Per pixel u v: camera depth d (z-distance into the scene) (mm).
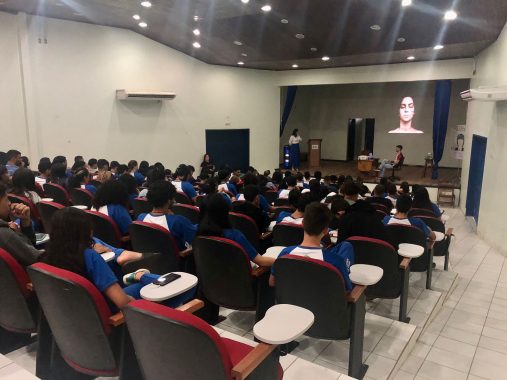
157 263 2760
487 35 7117
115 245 3209
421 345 3377
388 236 3277
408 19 6930
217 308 3092
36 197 3904
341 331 2275
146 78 10297
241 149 12844
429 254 4145
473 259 6027
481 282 5062
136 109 10188
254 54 10367
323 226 2279
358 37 8156
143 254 2561
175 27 9000
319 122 17359
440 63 10500
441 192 10602
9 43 7879
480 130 8008
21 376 2049
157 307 1365
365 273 2414
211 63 11766
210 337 1303
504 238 6133
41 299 1781
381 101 16047
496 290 4797
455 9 6270
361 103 16438
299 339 2938
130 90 9992
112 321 1708
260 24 8070
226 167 8547
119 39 9625
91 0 7270
